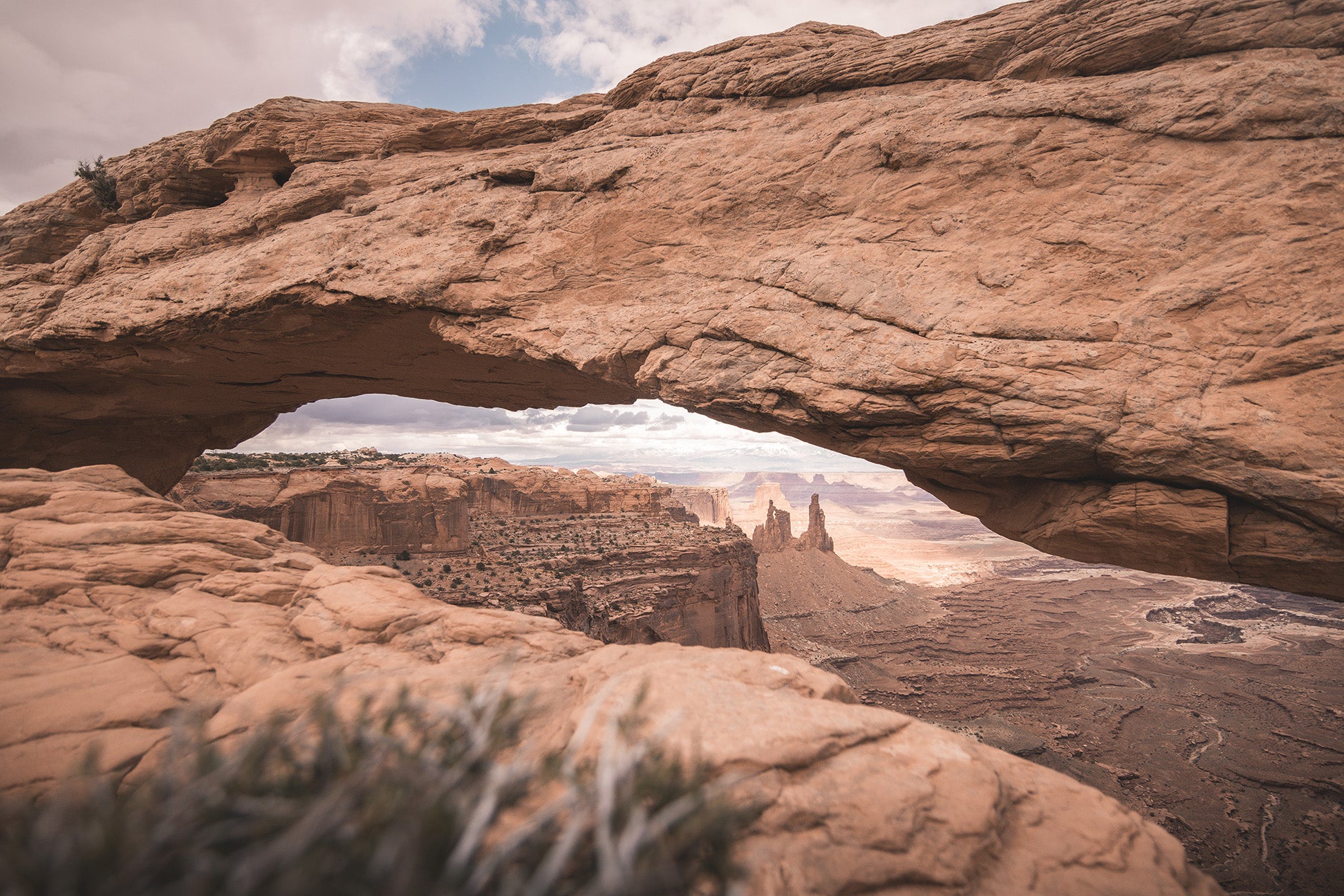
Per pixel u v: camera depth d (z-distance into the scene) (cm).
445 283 1526
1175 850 346
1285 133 935
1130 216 1005
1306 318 859
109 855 173
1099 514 968
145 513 888
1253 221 927
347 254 1634
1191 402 888
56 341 1975
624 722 254
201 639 648
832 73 1350
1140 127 1020
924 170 1173
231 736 455
